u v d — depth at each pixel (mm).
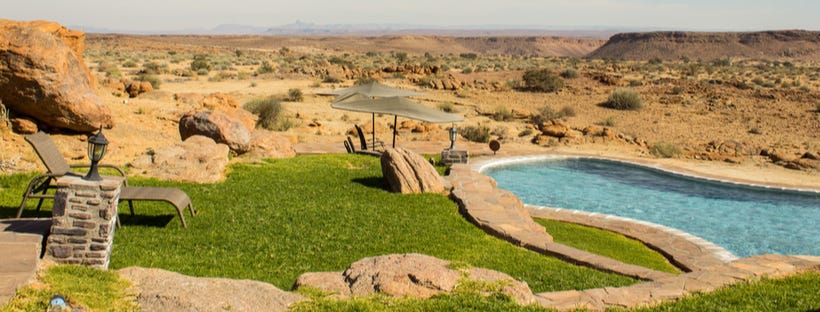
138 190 10180
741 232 15719
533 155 24953
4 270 6172
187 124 17812
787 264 9656
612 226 14531
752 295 7816
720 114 45125
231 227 10469
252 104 32719
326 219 11484
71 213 7074
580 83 62156
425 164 14977
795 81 71625
